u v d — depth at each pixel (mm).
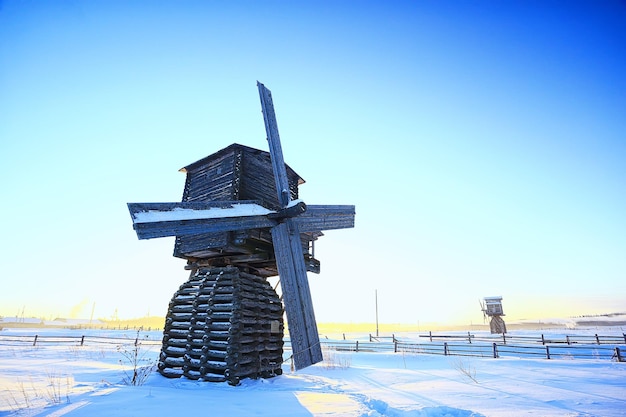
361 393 8609
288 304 8164
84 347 24344
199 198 11938
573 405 7387
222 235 10203
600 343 26219
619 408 7082
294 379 10938
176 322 11133
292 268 8656
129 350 22016
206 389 8680
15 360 14867
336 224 10781
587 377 12367
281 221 9234
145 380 9836
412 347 27344
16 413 5543
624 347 23531
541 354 20812
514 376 12680
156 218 6945
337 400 7480
